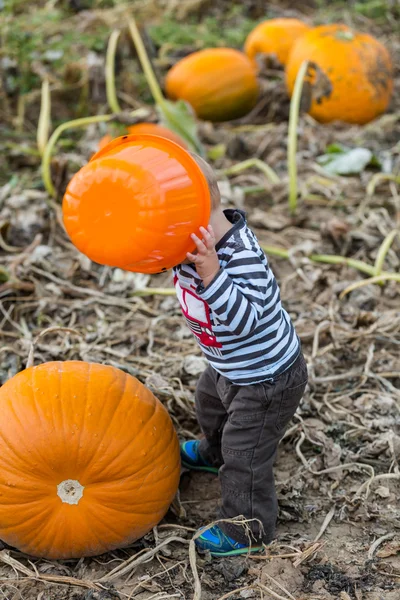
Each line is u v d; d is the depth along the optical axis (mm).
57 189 6398
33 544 3217
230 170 6980
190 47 9805
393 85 9281
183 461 3891
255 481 3279
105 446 3117
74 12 10734
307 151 7512
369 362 4621
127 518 3215
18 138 7867
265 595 3156
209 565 3344
